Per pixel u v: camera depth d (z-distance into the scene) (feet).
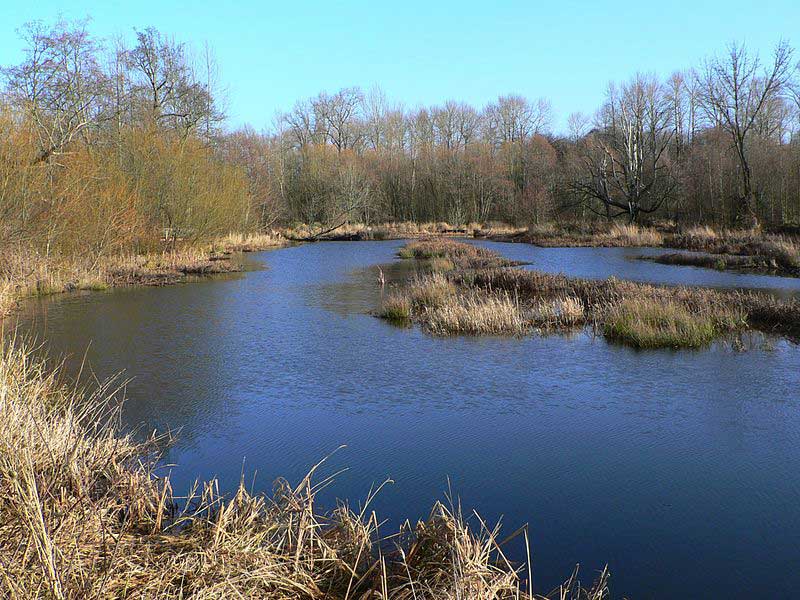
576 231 143.13
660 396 29.43
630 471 21.54
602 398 29.22
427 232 165.58
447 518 13.69
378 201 189.67
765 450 23.17
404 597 11.96
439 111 232.73
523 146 196.34
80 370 31.07
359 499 19.33
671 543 17.04
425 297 55.77
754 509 18.90
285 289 66.64
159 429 25.46
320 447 23.67
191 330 44.91
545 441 24.22
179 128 118.73
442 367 34.73
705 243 107.86
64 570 10.97
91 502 13.98
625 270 80.89
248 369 34.50
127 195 80.33
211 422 26.32
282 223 172.65
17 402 18.66
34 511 11.77
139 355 37.55
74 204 67.46
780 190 122.72
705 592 14.88
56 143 69.00
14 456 14.62
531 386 31.14
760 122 154.71
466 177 185.16
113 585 11.23
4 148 57.72
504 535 17.37
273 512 14.53
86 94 80.48
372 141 229.66
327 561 13.15
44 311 52.65
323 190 173.17
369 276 78.43
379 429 25.57
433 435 24.88
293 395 29.99
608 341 40.93
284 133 218.38
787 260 82.02
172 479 20.54
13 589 10.19
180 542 13.21
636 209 146.30
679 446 23.65
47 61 76.89
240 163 156.25
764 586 15.14
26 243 62.44
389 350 38.78
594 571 15.64
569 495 19.80
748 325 44.75
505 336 42.83
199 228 97.50
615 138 158.51
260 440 24.35
